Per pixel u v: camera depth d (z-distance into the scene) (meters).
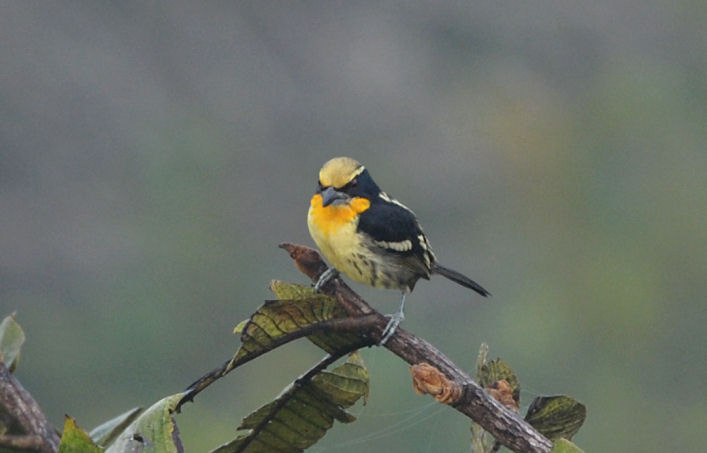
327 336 3.33
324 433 3.44
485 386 3.41
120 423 3.48
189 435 12.62
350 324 3.27
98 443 3.43
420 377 3.08
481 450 3.36
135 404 15.90
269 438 3.42
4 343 3.56
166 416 2.95
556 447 2.90
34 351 16.45
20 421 3.34
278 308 3.16
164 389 16.38
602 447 14.29
